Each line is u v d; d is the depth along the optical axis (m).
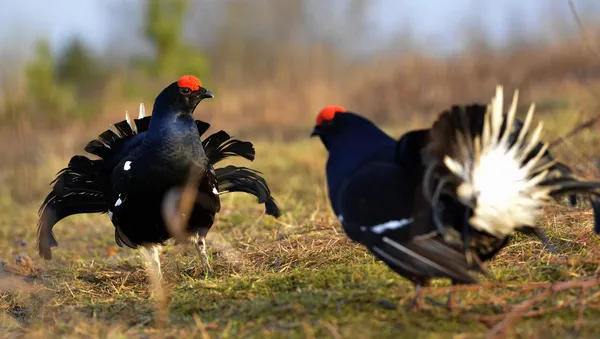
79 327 8.03
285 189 16.20
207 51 58.84
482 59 32.16
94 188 10.96
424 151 6.93
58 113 36.69
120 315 8.45
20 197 19.95
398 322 6.99
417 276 6.97
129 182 9.59
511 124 6.82
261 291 8.58
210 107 34.09
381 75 34.22
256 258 10.61
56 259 12.59
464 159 6.80
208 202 9.91
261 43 57.94
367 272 8.66
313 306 7.59
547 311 6.96
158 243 10.15
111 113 38.12
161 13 41.94
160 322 7.88
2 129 33.38
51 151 25.00
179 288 9.23
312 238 10.80
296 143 22.80
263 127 29.36
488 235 7.08
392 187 7.01
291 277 8.89
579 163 13.98
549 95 24.95
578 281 7.53
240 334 7.16
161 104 9.59
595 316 6.78
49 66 38.00
